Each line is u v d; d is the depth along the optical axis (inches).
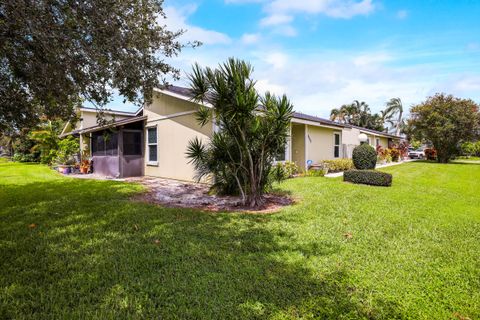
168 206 246.7
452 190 335.0
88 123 623.2
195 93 230.2
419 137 859.4
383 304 94.3
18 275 113.5
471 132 762.2
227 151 248.2
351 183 371.2
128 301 95.0
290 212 217.9
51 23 141.8
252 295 99.1
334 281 108.7
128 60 175.0
